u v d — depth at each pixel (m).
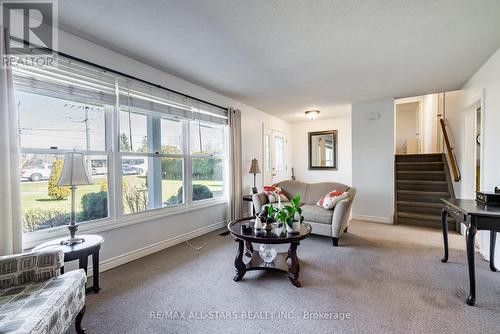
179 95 3.11
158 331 1.47
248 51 2.41
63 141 2.11
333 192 3.46
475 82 2.99
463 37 2.15
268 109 5.00
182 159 3.29
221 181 4.05
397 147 6.77
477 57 2.56
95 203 2.33
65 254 1.63
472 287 1.71
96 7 1.72
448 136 4.39
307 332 1.45
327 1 1.66
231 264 2.47
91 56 2.20
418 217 3.99
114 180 2.44
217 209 3.86
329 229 3.08
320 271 2.29
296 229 2.11
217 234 3.54
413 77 3.16
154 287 2.00
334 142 6.00
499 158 2.37
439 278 2.13
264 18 1.86
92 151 2.29
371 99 4.25
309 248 2.94
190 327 1.50
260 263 2.31
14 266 1.30
